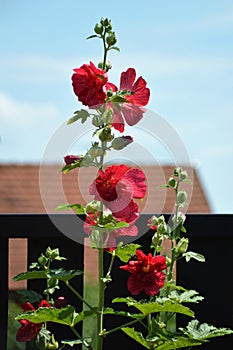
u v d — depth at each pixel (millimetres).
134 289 2959
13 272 8586
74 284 3756
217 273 3865
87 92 2740
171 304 2848
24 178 15125
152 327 3027
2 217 3643
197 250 3852
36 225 3666
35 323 3209
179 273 3850
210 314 3861
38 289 3721
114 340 3803
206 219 3797
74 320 2936
